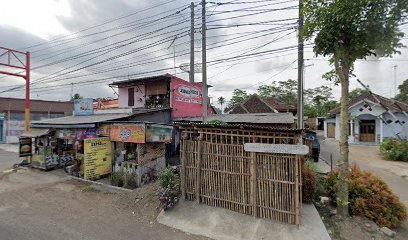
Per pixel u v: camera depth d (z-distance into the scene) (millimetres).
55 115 28844
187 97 16312
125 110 13047
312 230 5211
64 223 5984
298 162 5406
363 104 21812
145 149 9172
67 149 12656
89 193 8297
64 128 11594
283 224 5441
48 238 5172
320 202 6762
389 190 6070
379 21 4801
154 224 5996
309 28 5578
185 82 16172
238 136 6125
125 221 6156
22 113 25609
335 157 15414
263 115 14383
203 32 9961
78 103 14727
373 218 5684
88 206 7176
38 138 12172
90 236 5305
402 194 8281
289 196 5453
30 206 7164
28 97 13906
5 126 24125
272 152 5535
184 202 6676
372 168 12445
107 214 6594
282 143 5816
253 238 5176
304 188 6539
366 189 5973
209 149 6500
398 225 5785
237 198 6062
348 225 5461
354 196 6098
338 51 5281
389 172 11562
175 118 14820
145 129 8859
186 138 6867
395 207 5730
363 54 5395
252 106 29219
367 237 5105
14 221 6062
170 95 14789
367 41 5047
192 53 13578
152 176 9391
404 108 22828
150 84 15953
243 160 6016
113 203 7340
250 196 5875
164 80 15242
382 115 21438
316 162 13539
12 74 13336
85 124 10602
